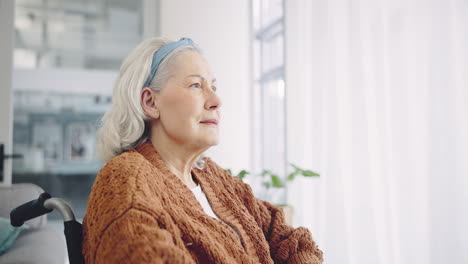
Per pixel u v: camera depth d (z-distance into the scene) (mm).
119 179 530
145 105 697
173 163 717
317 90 2162
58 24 2568
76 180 2770
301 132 2246
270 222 879
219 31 2584
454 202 1521
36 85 2547
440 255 1547
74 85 2646
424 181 1648
